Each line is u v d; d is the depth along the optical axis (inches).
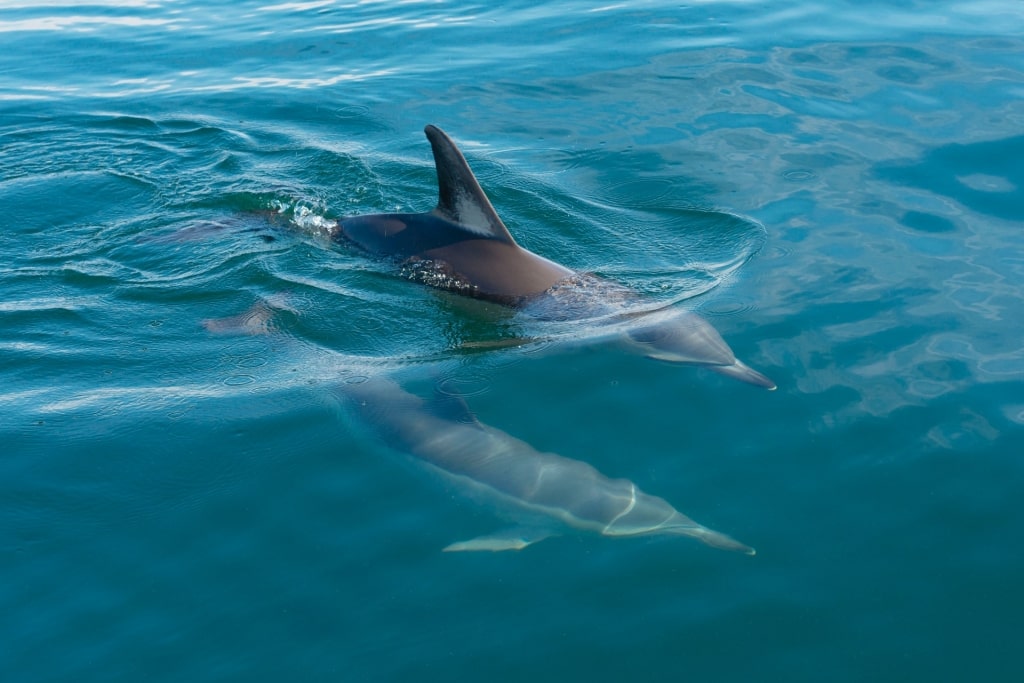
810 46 707.4
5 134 614.2
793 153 549.0
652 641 240.1
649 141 577.3
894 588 252.7
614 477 297.6
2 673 237.1
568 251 452.4
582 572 263.6
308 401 349.1
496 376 357.7
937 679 226.2
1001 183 495.8
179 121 637.3
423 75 701.3
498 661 235.9
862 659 232.4
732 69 674.8
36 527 289.4
